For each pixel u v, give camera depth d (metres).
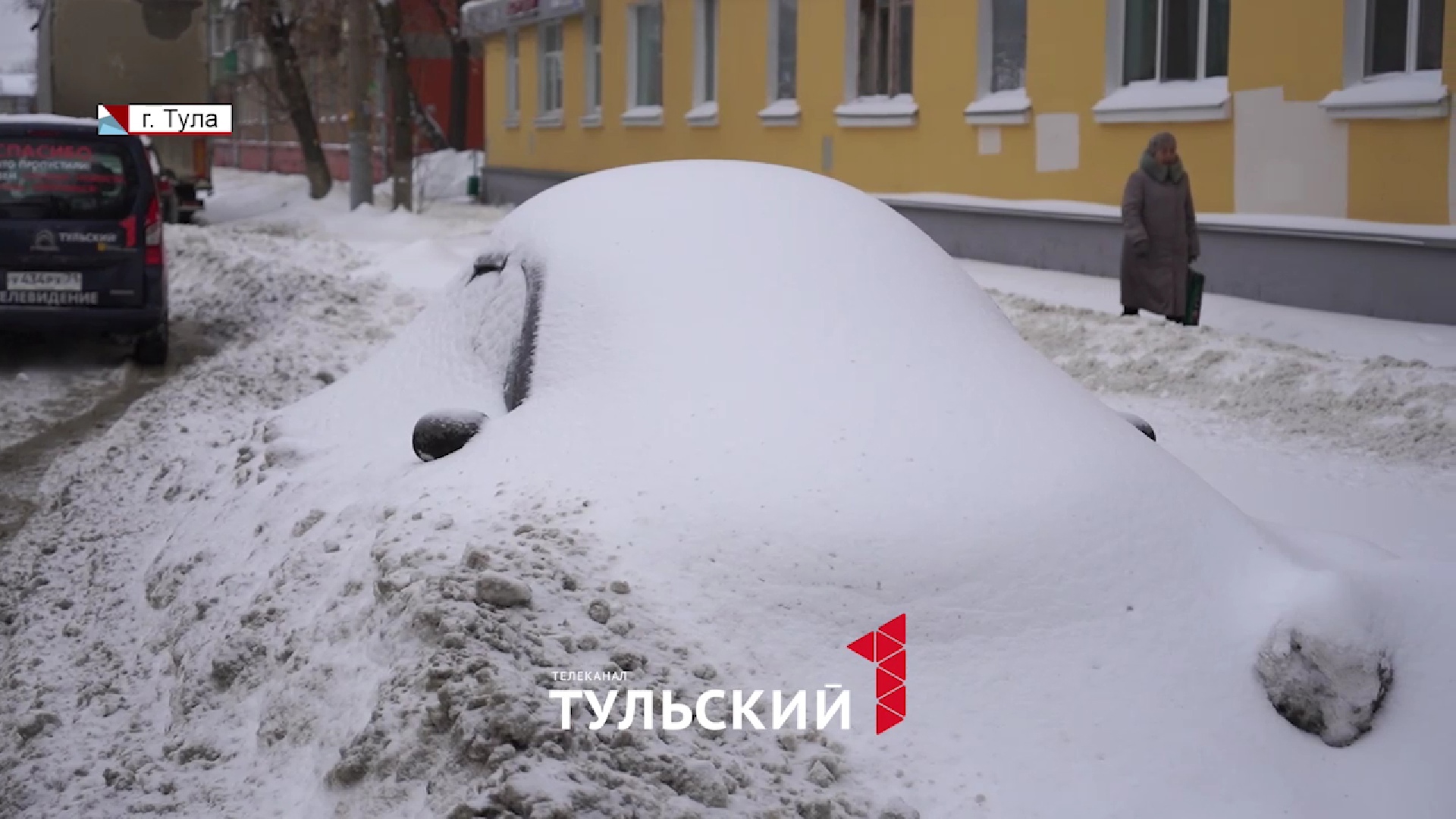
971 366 5.33
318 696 4.52
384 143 46.72
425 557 4.82
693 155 27.67
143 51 30.53
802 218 5.98
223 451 8.10
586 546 4.76
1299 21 14.63
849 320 5.45
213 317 17.41
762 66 24.91
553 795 3.62
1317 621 4.35
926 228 20.84
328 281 17.02
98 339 15.76
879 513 4.73
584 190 6.48
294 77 39.56
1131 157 17.12
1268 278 15.02
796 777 4.02
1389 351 12.21
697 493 4.90
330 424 6.81
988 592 4.52
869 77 22.50
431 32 48.62
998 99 19.38
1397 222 13.66
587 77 32.78
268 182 51.62
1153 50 17.08
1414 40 13.66
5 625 6.64
